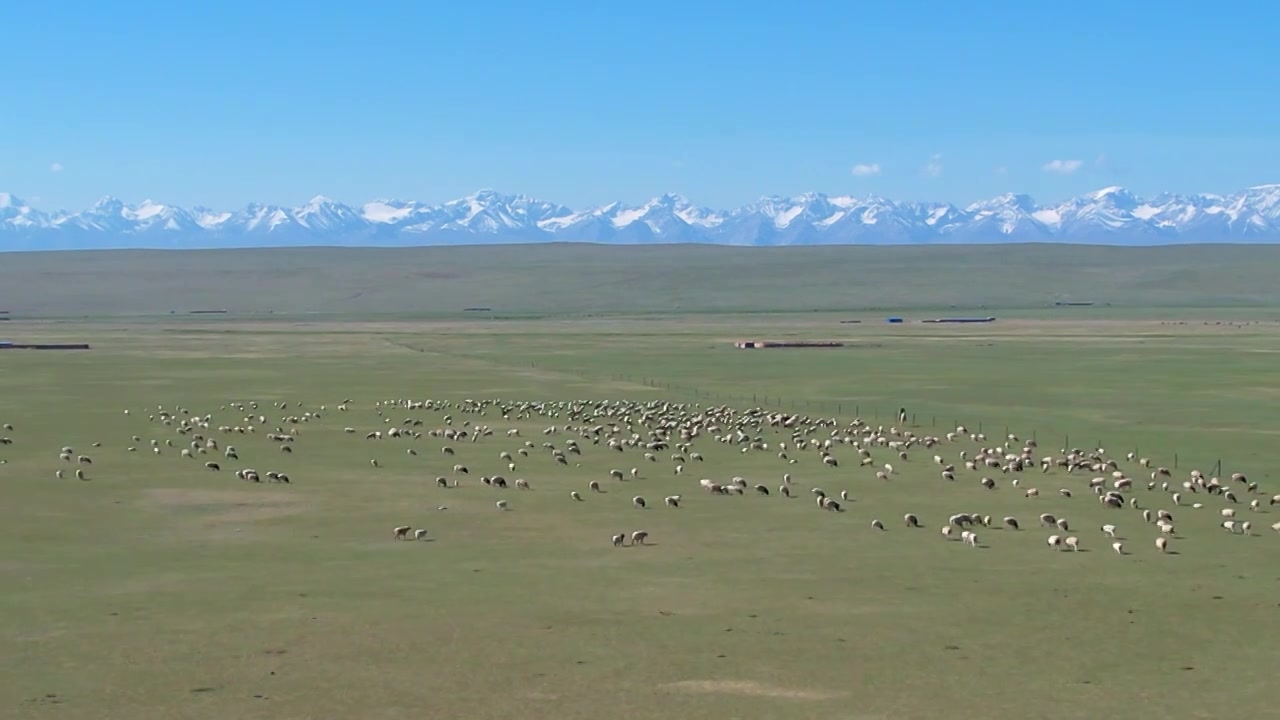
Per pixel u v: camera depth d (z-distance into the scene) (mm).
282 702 30422
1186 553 45719
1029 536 48656
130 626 36438
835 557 45156
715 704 30375
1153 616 37656
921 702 30562
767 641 35156
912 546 46938
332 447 74125
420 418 88812
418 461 68375
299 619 37188
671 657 33781
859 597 39719
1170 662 33500
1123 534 49031
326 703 30359
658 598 39656
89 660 33375
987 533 49250
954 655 34031
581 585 41219
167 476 63062
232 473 64000
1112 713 29875
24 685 31484
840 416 91000
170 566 43844
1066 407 95688
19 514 52906
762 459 68688
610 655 33938
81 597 39562
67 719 29328
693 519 52094
